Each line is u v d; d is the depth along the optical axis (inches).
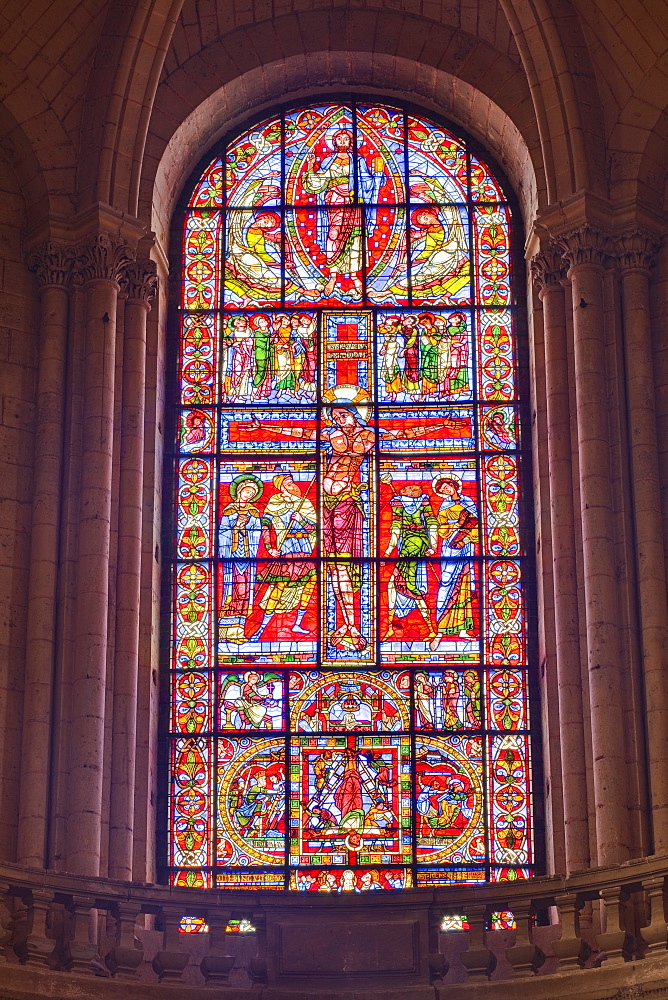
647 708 912.3
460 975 821.9
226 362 1050.1
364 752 973.8
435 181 1091.9
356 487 1023.6
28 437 979.9
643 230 1001.5
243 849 956.6
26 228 1017.5
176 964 809.5
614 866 796.6
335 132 1103.6
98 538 946.1
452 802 964.0
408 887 940.6
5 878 791.1
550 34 1025.5
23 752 910.4
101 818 909.8
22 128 1016.2
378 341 1054.4
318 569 1007.6
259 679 989.2
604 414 968.9
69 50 1025.5
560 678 944.3
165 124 1053.8
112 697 936.9
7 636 936.3
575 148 1015.0
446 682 987.3
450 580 1005.8
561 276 1012.5
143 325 1008.9
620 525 949.8
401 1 1087.6
